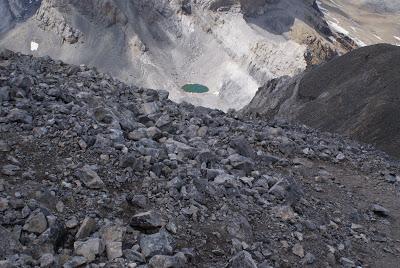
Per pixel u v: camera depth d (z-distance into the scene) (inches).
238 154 660.1
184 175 522.0
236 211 503.2
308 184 674.2
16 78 613.0
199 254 420.2
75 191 445.1
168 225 433.4
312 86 3639.3
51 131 526.6
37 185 434.3
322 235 533.3
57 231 385.1
